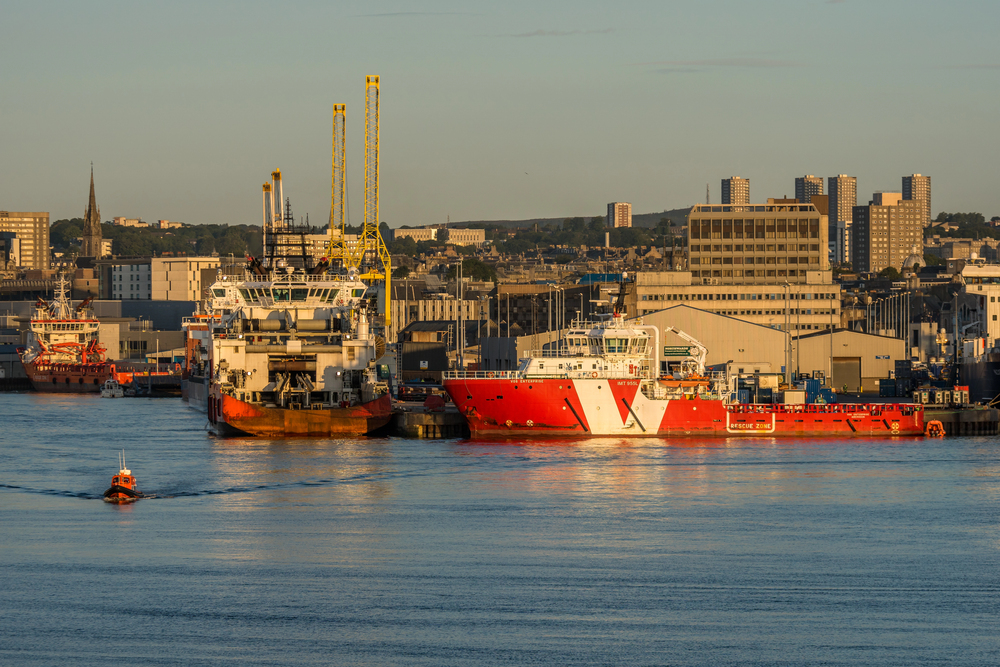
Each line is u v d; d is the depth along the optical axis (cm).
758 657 17112
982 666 16825
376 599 19538
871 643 17638
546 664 16838
